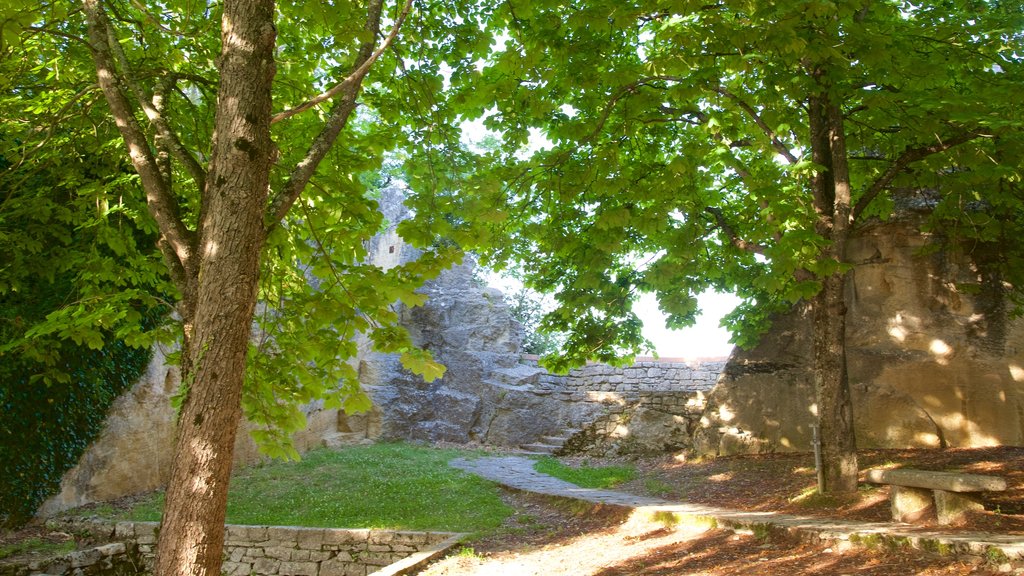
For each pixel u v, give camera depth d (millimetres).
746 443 15305
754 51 7941
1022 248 11328
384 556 10445
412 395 20734
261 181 4809
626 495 11992
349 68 8016
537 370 22672
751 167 10867
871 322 14242
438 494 13164
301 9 7059
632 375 21625
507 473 15508
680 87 7668
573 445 20141
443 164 7641
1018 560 5871
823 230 9289
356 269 6598
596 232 9797
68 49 8094
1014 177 8188
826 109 9133
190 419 4410
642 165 9570
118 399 13023
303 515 11797
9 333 10484
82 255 8336
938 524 7434
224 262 4590
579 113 9289
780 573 6801
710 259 10336
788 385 15234
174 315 14055
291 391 6961
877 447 13461
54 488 11500
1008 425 12648
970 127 8273
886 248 14297
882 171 10688
